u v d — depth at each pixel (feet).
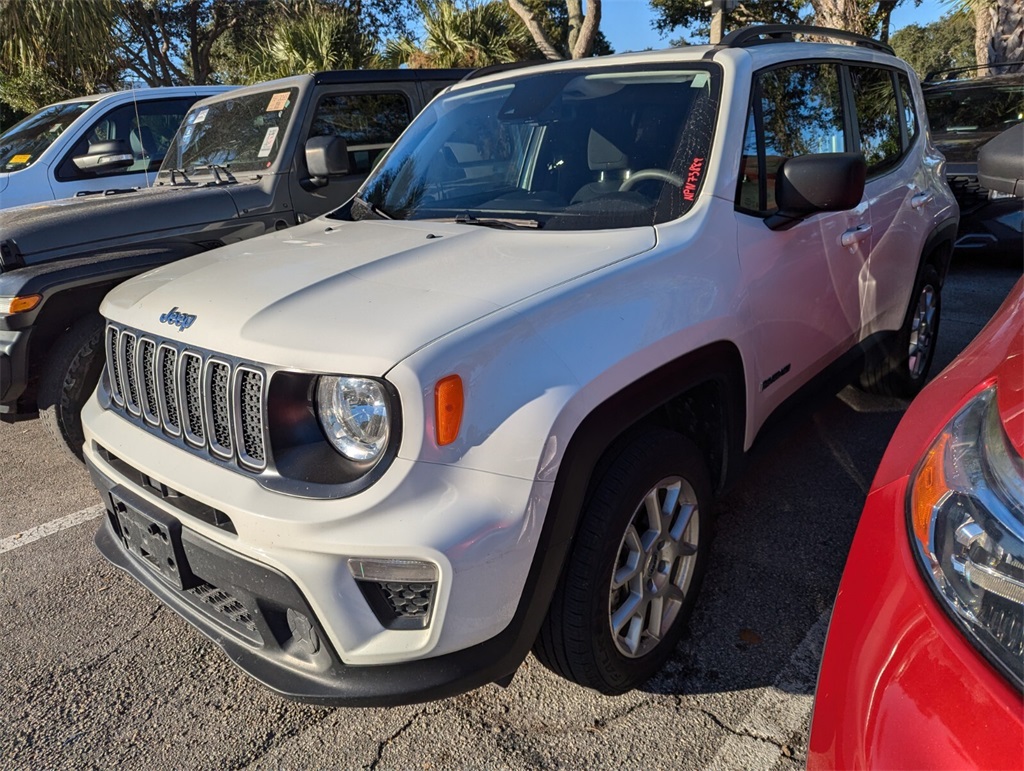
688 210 8.00
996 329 5.72
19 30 42.24
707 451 8.36
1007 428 3.97
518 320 5.94
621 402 6.40
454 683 5.61
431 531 5.32
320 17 45.44
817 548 9.86
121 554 7.78
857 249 10.64
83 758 7.15
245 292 6.77
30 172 19.56
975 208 23.68
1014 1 35.65
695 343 7.16
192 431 6.56
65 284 10.92
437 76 17.85
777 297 8.73
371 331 5.74
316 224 9.83
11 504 12.39
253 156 15.52
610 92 9.41
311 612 5.60
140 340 7.11
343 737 7.29
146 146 21.25
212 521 6.19
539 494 5.72
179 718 7.61
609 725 7.22
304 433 5.88
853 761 3.63
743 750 6.82
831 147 10.67
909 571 4.03
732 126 8.51
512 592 5.71
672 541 7.50
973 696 3.31
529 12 46.26
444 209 9.33
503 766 6.82
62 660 8.53
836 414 14.03
